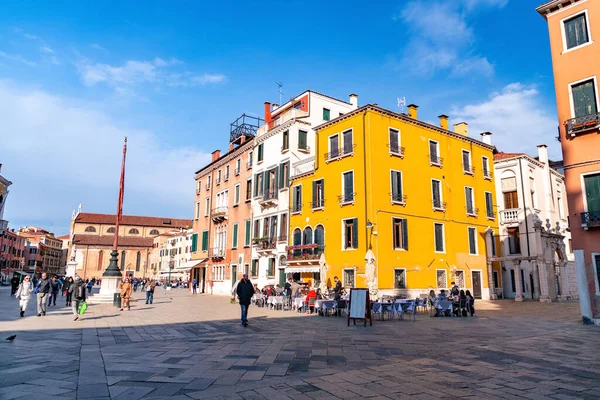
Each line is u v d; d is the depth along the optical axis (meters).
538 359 8.22
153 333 12.09
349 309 14.46
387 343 10.26
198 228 45.97
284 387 6.05
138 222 99.12
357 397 5.57
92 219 95.25
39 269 105.81
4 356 8.09
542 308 21.66
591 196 15.59
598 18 16.23
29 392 5.62
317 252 26.25
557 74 17.17
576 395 5.71
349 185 25.08
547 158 33.34
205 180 45.97
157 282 77.56
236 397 5.54
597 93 15.92
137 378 6.52
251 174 35.66
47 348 9.13
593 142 15.76
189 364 7.62
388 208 24.05
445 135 28.88
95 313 18.62
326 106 32.69
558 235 29.91
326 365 7.61
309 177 28.12
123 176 29.20
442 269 26.16
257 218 33.62
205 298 33.34
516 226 30.12
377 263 22.70
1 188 39.53
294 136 30.45
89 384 6.09
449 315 17.89
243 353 8.78
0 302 24.06
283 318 16.94
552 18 17.64
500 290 30.45
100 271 85.88
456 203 28.30
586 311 14.72
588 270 15.03
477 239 29.17
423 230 25.69
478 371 7.14
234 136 40.06
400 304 16.30
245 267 34.50
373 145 24.28
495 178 32.16
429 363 7.81
